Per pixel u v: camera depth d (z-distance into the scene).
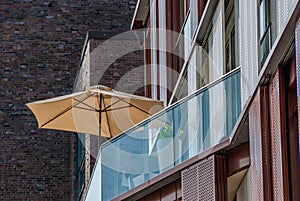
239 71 13.68
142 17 24.20
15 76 28.06
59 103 21.23
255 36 12.74
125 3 28.36
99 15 28.31
